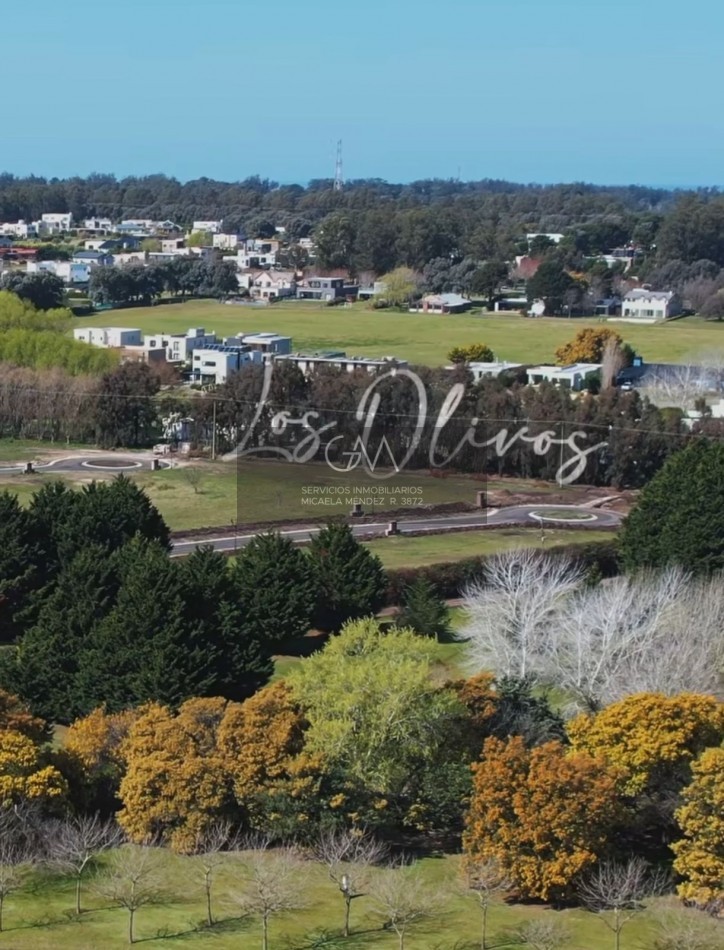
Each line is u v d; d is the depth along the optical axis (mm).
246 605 89500
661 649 79938
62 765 65438
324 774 63625
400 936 54594
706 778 59375
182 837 62562
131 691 76562
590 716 70375
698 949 54531
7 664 79312
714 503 104125
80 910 57094
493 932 56062
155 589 79688
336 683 65812
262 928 55969
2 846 59312
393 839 65188
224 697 79250
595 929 56656
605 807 59438
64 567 94688
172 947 54125
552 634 82250
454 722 67188
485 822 59844
